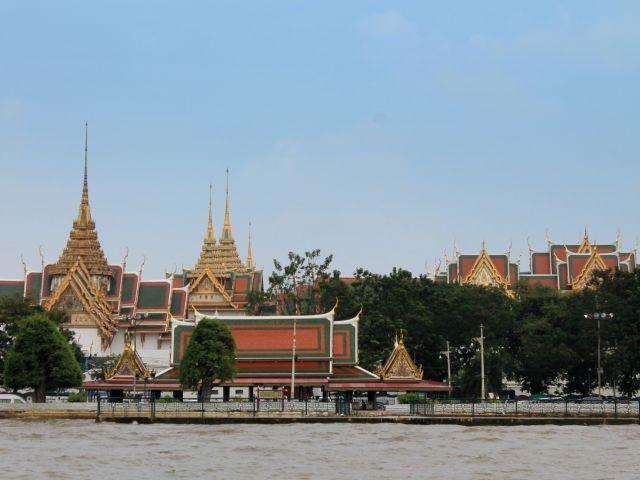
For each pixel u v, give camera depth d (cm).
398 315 16775
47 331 11969
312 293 19150
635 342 14675
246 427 9800
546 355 15738
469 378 14962
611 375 14825
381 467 7050
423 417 10344
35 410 10806
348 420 10362
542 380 16538
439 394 15125
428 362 16612
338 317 17450
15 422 10312
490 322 16900
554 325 16738
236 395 16175
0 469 6862
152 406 10331
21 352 11844
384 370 12888
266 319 13162
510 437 8962
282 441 8481
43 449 7888
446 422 10275
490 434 9219
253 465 7100
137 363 13150
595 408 10631
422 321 16538
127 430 9425
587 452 7900
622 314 15275
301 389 13675
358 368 13012
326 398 13200
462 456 7625
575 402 11306
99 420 10338
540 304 18362
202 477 6575
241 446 8119
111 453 7662
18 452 7700
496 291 18225
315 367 12950
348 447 8100
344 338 13125
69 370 11969
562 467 7119
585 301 16012
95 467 6969
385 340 16588
